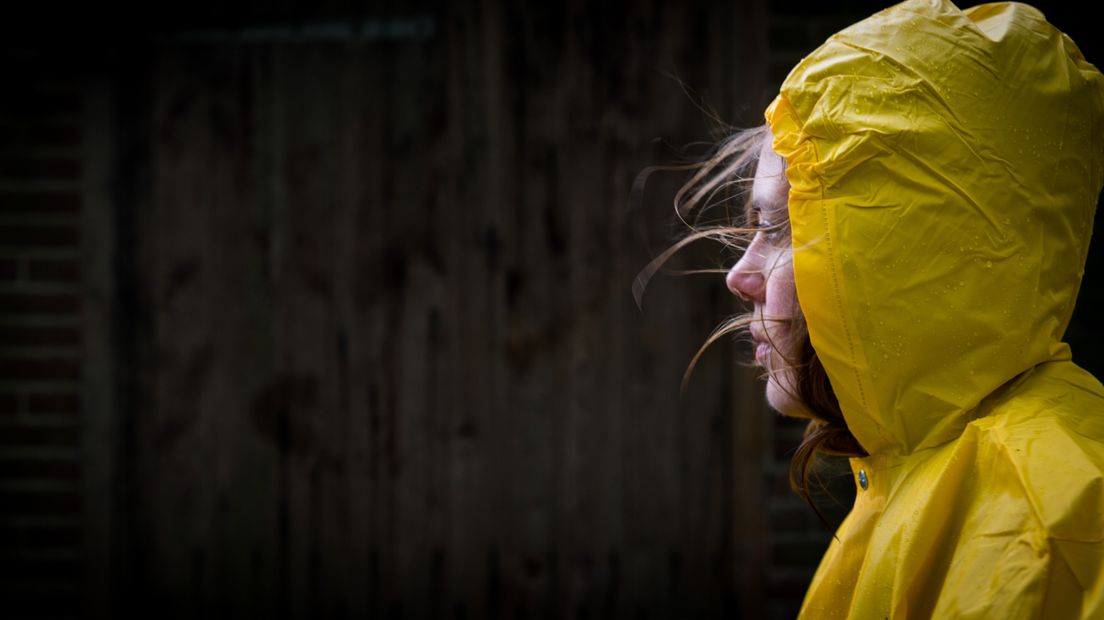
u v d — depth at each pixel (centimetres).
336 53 295
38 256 287
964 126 78
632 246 296
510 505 300
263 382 298
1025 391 79
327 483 299
